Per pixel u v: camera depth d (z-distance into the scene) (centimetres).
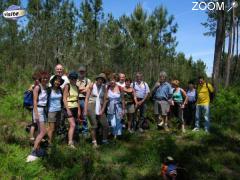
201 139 1096
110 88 1023
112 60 2869
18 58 2534
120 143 973
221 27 1625
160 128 1198
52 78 843
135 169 831
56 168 765
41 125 802
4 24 2402
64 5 2911
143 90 1142
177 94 1223
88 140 989
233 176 841
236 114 1458
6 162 705
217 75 1628
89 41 2884
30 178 682
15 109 1290
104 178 746
